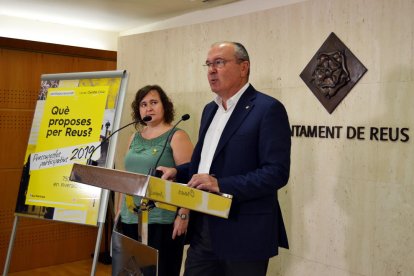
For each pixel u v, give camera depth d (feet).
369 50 8.56
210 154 6.55
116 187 5.07
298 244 9.85
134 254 5.89
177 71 12.40
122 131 13.69
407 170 8.08
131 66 13.64
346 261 9.02
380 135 8.41
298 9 9.73
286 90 9.98
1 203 12.95
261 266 6.07
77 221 8.24
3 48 12.87
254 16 10.59
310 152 9.57
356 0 8.74
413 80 7.97
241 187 5.58
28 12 13.70
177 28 12.35
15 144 13.12
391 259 8.35
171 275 8.74
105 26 15.64
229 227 6.01
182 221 7.36
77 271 13.41
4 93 12.93
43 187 8.64
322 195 9.39
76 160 8.46
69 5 12.83
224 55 6.29
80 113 8.71
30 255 13.53
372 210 8.59
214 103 6.97
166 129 9.24
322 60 9.27
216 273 6.64
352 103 8.84
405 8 8.05
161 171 6.83
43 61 13.62
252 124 6.03
